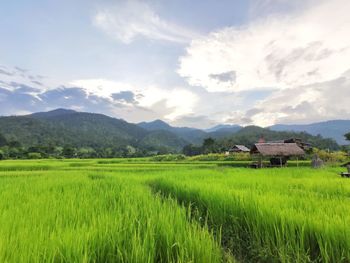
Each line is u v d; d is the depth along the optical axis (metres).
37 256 3.52
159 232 4.77
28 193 9.73
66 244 3.93
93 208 6.61
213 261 4.16
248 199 7.43
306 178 14.85
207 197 8.78
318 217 5.55
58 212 6.06
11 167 29.92
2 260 3.41
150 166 33.38
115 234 4.52
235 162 39.09
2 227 4.65
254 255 5.55
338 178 14.79
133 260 3.88
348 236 4.62
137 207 7.07
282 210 6.16
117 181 14.66
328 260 4.64
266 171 21.38
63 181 14.34
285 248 4.99
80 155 88.25
